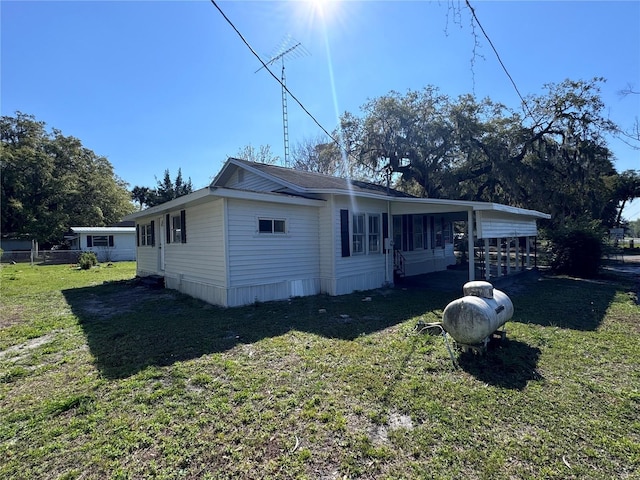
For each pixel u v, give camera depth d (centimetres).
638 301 830
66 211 3269
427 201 1009
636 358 446
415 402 333
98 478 238
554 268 1434
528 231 1463
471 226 1006
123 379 400
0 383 400
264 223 845
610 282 1181
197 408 329
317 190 904
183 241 980
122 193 3869
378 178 2328
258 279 829
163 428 296
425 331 571
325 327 612
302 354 474
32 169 3162
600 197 2180
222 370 423
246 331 590
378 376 396
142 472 243
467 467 241
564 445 264
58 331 621
